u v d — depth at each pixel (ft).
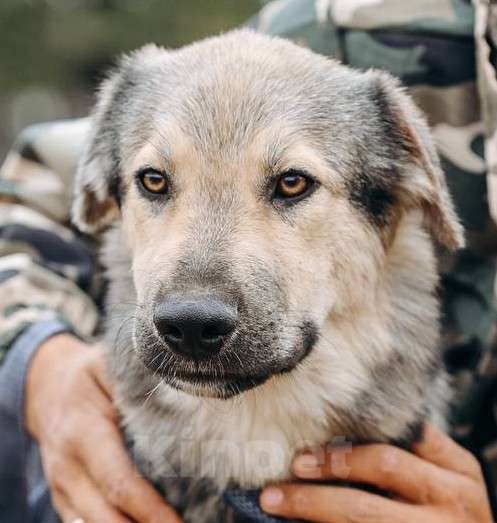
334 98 1.90
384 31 2.26
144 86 1.98
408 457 1.81
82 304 2.27
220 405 1.86
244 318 1.66
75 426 1.91
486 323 2.16
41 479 2.17
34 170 2.46
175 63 1.96
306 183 1.81
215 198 1.76
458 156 2.20
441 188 1.89
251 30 2.14
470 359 2.18
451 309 2.22
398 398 1.89
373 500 1.77
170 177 1.80
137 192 1.85
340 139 1.87
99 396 1.98
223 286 1.65
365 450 1.82
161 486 1.89
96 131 2.04
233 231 1.72
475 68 2.21
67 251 2.35
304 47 2.09
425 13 2.25
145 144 1.86
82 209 2.06
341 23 2.31
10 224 2.32
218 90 1.84
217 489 1.88
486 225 2.20
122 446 1.90
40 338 2.09
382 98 1.96
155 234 1.80
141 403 1.90
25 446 2.12
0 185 2.41
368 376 1.90
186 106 1.83
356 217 1.88
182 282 1.65
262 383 1.73
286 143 1.79
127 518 1.84
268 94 1.84
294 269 1.77
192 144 1.78
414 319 1.95
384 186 1.94
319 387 1.88
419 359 1.93
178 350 1.66
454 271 2.22
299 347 1.79
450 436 2.11
